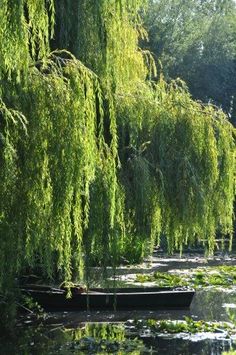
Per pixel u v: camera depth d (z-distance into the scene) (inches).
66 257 494.3
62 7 556.4
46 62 456.8
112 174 511.5
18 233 450.9
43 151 442.6
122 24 562.9
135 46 628.7
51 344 586.2
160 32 2137.1
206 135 612.4
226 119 639.1
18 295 674.2
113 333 631.8
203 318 701.9
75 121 443.2
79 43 548.1
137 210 597.0
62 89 446.6
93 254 562.9
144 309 749.3
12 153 417.4
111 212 511.5
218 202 635.5
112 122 507.2
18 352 559.5
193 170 604.7
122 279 953.5
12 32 390.9
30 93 441.4
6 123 420.8
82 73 462.0
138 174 587.2
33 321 686.5
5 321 641.6
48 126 442.0
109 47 540.1
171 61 2172.7
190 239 653.9
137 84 626.5
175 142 609.6
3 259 460.1
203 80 2230.6
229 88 2276.1
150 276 992.2
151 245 629.3
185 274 1053.8
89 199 518.0
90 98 459.8
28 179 442.0
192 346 576.7
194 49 2222.0
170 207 609.0
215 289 915.4
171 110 613.9
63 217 457.4
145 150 607.2
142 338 610.2
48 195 448.1
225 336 615.2
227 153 629.6
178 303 758.5
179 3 2213.3
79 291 738.8
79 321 689.6
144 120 605.3
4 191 435.5
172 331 634.8
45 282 733.9
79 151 444.1
